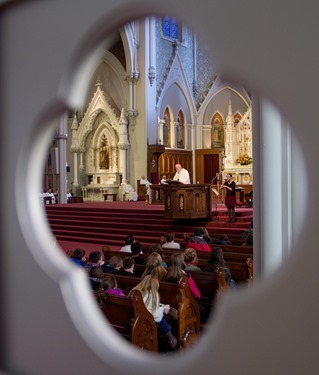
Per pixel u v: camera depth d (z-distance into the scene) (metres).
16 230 1.80
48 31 1.71
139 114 24.72
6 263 1.87
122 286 5.78
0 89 1.82
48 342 1.78
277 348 1.34
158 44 25.66
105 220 16.30
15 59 1.79
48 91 1.71
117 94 25.73
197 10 1.43
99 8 1.57
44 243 1.83
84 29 1.61
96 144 26.66
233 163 25.39
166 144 26.33
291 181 3.12
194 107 28.00
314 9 1.26
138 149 24.70
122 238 14.54
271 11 1.32
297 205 3.11
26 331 1.84
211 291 5.94
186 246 9.51
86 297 1.82
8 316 1.89
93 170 26.77
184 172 15.02
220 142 27.89
